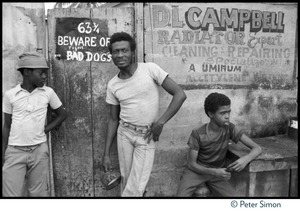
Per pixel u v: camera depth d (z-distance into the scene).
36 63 2.25
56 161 2.70
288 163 2.52
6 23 2.48
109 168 2.58
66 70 2.61
